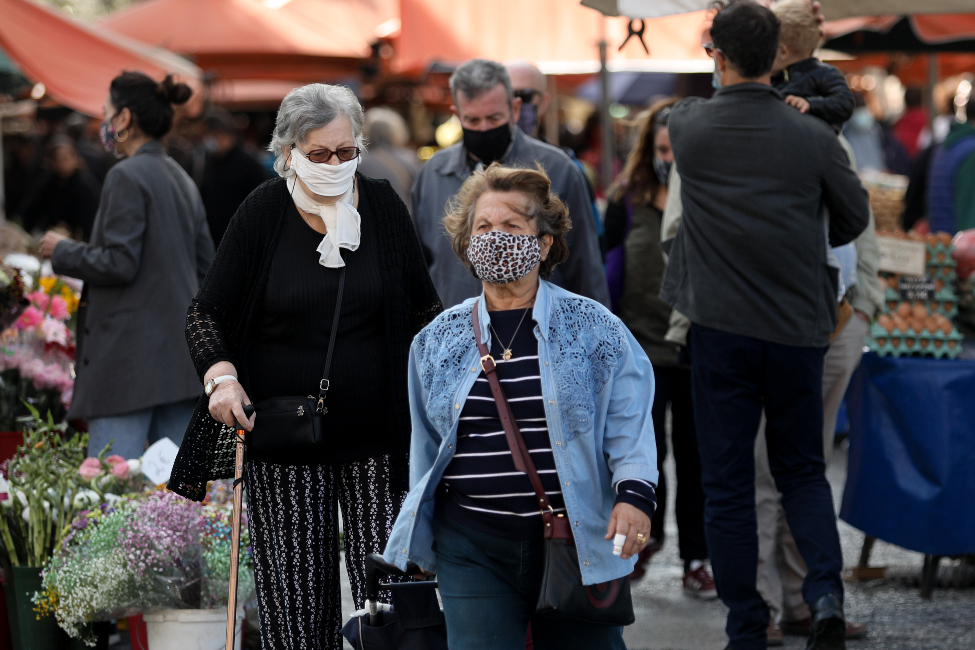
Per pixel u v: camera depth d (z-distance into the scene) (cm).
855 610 1344
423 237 1261
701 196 1062
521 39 2148
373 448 920
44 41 2195
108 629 1198
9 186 3494
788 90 1145
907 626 1274
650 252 1444
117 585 1065
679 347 1395
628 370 757
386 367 923
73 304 1659
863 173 2794
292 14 3319
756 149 1038
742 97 1051
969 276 1420
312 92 895
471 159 1241
